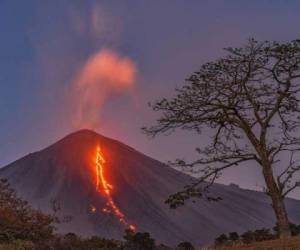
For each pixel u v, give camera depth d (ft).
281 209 101.04
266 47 105.60
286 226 99.86
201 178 106.73
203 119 108.27
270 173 102.63
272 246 76.18
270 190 102.06
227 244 90.63
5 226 96.27
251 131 105.40
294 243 75.61
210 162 105.91
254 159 104.78
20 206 106.73
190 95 108.68
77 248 98.32
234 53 106.93
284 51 103.86
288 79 106.11
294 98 105.09
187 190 105.91
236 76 107.34
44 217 103.19
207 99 108.17
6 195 107.14
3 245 91.35
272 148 103.24
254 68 106.73
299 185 101.30
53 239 99.66
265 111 105.50
